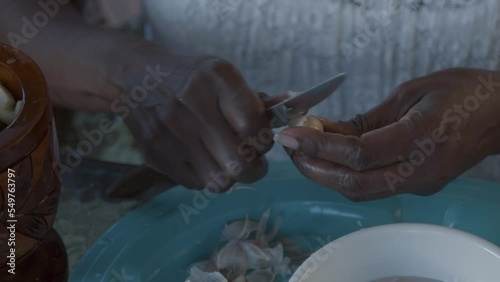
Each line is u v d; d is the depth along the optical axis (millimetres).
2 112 624
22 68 624
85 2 981
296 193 784
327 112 990
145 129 774
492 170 958
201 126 724
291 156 727
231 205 772
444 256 654
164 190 784
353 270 651
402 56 925
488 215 758
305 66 957
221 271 719
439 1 882
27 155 590
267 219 764
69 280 701
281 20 924
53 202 639
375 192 717
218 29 943
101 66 812
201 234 752
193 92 721
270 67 965
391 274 662
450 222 757
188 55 763
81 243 742
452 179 762
